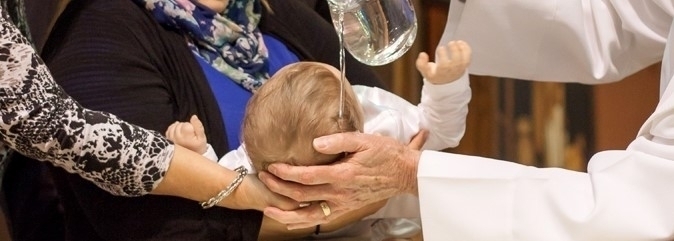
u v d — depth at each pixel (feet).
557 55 7.80
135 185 5.60
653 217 5.50
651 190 5.57
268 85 5.93
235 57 6.73
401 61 12.65
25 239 6.94
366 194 5.92
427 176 5.97
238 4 6.90
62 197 6.25
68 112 5.40
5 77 5.28
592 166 5.99
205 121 6.27
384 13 5.94
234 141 6.43
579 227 5.61
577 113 14.23
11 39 5.31
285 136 5.74
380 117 6.50
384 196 6.03
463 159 6.06
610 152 6.07
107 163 5.46
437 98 6.62
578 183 5.84
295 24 7.47
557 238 5.67
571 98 14.17
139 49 6.14
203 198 5.80
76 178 5.95
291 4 7.52
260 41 7.00
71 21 6.22
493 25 7.74
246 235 5.93
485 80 13.84
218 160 6.21
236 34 6.78
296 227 5.98
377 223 6.90
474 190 5.92
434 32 12.78
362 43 5.98
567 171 6.02
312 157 5.79
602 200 5.60
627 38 7.64
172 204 5.84
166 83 6.23
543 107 14.05
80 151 5.40
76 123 5.40
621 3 7.43
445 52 6.53
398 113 6.58
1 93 5.27
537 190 5.84
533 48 7.79
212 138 6.25
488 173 5.97
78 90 5.92
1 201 7.01
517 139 14.01
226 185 5.78
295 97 5.79
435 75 6.53
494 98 13.91
